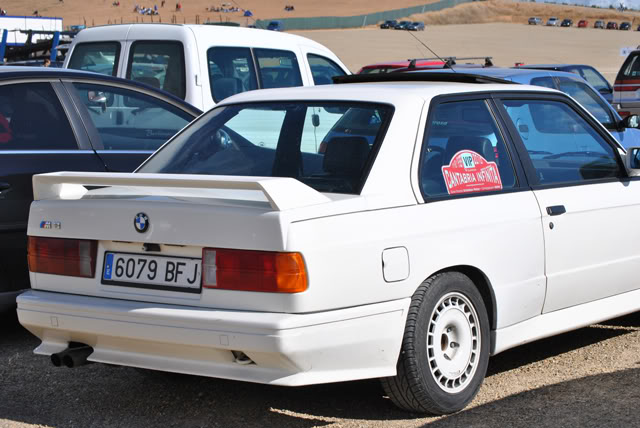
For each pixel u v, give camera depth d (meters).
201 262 3.65
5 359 5.11
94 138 5.68
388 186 3.88
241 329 3.49
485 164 4.35
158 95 6.15
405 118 4.09
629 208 5.02
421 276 3.88
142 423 4.06
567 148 4.89
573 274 4.69
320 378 3.61
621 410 4.04
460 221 4.07
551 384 4.48
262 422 4.03
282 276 3.47
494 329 4.31
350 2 126.75
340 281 3.61
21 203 5.27
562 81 9.84
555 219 4.56
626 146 8.75
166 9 124.25
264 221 3.50
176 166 4.50
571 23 114.81
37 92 5.52
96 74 5.87
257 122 4.48
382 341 3.74
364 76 5.21
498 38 87.69
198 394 4.46
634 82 15.88
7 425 4.02
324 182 3.95
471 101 4.46
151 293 3.76
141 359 3.83
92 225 3.91
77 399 4.41
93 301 3.86
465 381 4.12
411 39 82.69
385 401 4.24
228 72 8.59
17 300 4.09
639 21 130.00
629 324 5.75
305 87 4.72
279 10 121.38
